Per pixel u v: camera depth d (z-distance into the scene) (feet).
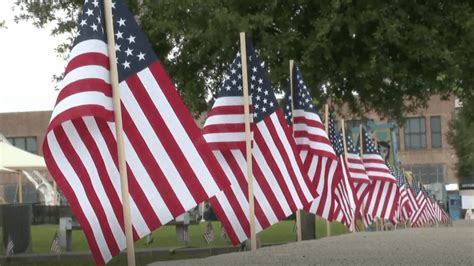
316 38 137.59
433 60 142.51
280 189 97.50
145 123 63.16
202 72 152.46
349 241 107.45
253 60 98.32
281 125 98.32
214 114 95.81
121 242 61.67
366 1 138.51
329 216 120.57
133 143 63.00
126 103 62.90
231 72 96.48
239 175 95.55
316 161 119.85
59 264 104.63
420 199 262.26
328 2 139.33
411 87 155.84
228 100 95.91
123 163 59.21
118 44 62.80
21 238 113.60
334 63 143.43
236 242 95.45
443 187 476.13
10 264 105.91
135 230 62.75
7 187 538.47
